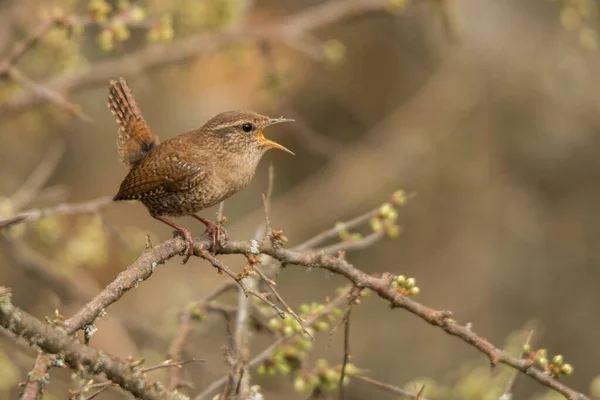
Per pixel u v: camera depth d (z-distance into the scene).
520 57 15.38
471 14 15.49
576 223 15.47
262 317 7.21
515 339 7.78
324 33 16.41
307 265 5.56
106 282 13.45
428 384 7.79
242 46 11.26
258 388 5.84
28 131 12.81
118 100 7.50
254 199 16.67
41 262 9.98
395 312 15.77
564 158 15.47
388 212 6.98
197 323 7.38
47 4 11.15
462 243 15.56
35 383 3.97
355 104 16.73
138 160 7.34
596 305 15.12
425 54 16.53
